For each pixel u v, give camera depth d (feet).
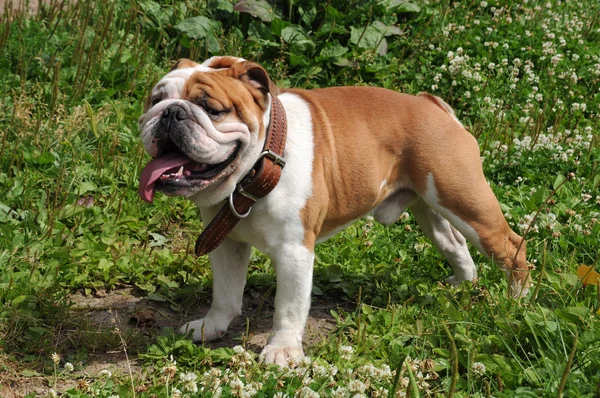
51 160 9.78
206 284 8.87
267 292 8.69
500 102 11.48
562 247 9.31
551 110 11.48
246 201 7.75
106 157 10.00
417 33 12.48
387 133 8.36
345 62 11.65
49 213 9.18
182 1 12.26
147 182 7.48
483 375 7.68
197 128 7.43
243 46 11.69
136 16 11.55
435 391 7.48
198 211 9.73
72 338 8.20
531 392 7.40
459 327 8.03
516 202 10.05
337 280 8.99
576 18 14.11
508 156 10.53
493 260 8.71
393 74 11.82
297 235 7.89
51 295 8.39
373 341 8.13
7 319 8.14
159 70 11.26
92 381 7.80
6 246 8.87
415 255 9.43
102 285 8.80
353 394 7.32
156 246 9.37
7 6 11.37
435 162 8.41
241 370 7.56
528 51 12.68
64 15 11.44
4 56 10.80
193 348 7.97
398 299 8.80
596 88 12.38
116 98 10.89
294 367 7.75
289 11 12.06
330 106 8.26
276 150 7.77
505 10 13.79
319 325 8.57
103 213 9.48
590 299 8.30
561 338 7.65
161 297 8.69
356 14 12.16
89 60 10.69
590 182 10.27
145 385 7.70
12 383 7.75
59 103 10.36
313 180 7.91
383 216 8.66
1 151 9.60
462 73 11.63
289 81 11.50
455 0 14.12
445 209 8.53
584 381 7.47
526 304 8.21
